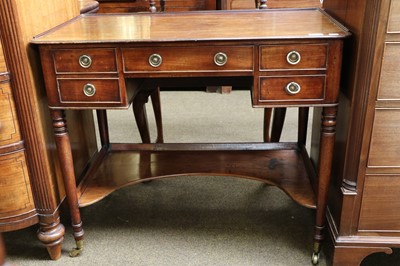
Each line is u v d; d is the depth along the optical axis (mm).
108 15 1604
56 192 1416
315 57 1147
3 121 1227
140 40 1159
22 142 1276
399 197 1233
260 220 1649
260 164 1627
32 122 1256
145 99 1811
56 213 1405
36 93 1261
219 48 1162
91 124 1774
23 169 1305
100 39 1180
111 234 1588
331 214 1408
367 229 1282
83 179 1548
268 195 1822
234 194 1837
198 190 1877
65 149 1330
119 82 1214
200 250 1488
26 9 1194
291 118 2668
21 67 1190
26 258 1466
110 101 1239
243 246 1503
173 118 2736
